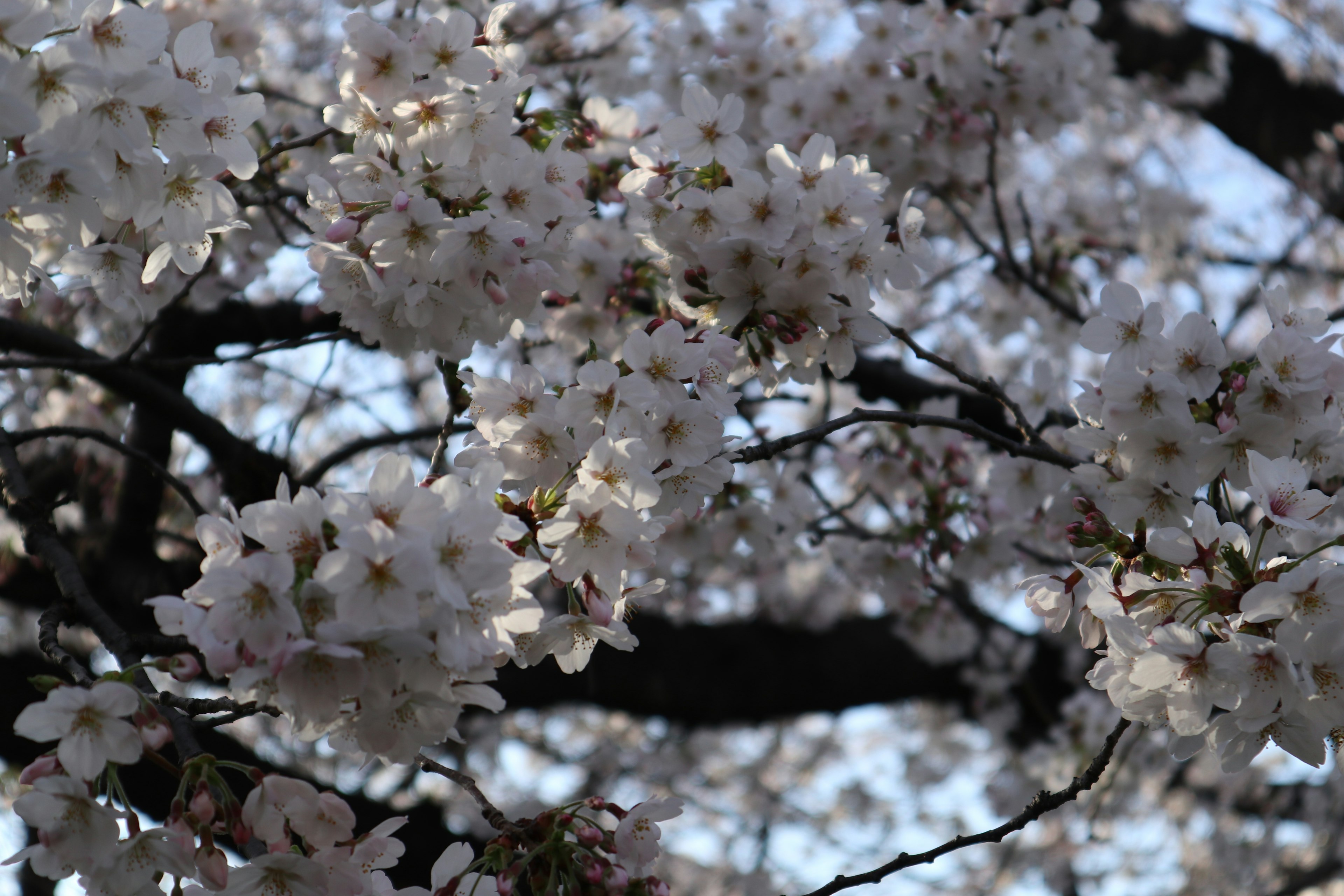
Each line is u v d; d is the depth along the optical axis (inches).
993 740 281.4
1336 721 80.7
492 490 73.7
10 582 207.2
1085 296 216.8
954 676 265.0
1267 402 100.7
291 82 203.8
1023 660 259.6
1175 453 102.4
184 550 233.3
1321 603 81.2
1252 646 80.8
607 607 85.4
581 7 243.4
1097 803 235.0
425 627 68.2
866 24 197.3
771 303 111.3
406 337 108.9
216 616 65.6
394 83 107.2
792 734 347.9
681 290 119.2
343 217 103.5
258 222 187.2
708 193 112.1
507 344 229.1
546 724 329.7
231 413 283.6
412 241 101.8
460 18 107.9
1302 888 279.1
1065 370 253.4
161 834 69.3
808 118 192.5
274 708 74.9
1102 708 260.4
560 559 84.7
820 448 261.4
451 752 285.0
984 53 197.5
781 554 243.1
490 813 88.2
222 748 195.9
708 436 98.3
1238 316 272.2
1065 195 315.0
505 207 108.7
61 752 67.4
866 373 220.5
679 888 309.1
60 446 231.9
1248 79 300.7
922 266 122.3
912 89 189.8
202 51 96.2
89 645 227.9
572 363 217.2
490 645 71.1
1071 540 97.9
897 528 203.2
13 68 77.7
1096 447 109.4
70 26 85.0
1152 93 301.3
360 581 65.6
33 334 176.4
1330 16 312.8
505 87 110.2
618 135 155.9
